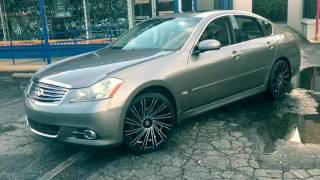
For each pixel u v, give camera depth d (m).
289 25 17.09
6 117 6.40
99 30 13.41
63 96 4.21
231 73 5.50
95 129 4.06
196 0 10.63
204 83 5.09
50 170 4.25
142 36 5.68
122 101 4.16
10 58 11.87
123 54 5.09
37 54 11.83
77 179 4.00
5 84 9.32
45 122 4.29
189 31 5.25
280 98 6.60
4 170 4.29
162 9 13.07
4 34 13.87
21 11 13.69
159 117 4.59
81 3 13.40
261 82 6.15
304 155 4.32
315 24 13.84
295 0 16.16
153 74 4.48
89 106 4.05
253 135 5.00
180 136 5.04
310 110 5.95
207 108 5.27
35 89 4.59
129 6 13.16
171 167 4.16
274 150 4.49
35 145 5.00
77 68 4.61
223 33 5.57
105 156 4.52
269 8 20.45
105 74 4.28
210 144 4.74
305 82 7.82
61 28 13.61
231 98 5.64
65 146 4.89
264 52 6.08
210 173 3.97
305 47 12.69
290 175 3.85
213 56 5.22
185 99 4.88
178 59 4.82
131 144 4.38
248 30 6.04
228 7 14.90
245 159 4.27
